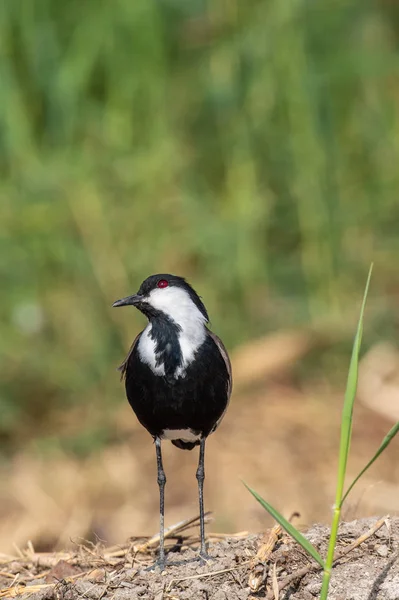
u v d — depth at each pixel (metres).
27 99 15.73
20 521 12.45
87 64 15.67
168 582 7.60
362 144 16.91
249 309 15.79
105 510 12.62
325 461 13.12
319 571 7.52
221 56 15.94
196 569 7.76
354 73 16.02
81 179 15.37
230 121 16.06
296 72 15.74
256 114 16.05
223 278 15.66
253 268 15.83
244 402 14.59
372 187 16.56
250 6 16.12
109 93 15.92
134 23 15.71
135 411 8.64
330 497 12.19
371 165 16.89
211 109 16.30
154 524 12.19
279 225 16.39
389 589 7.24
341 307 15.90
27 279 15.30
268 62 15.84
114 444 14.01
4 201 15.34
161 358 8.37
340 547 7.79
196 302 8.64
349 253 16.31
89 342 14.93
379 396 14.40
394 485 12.39
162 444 13.84
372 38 16.91
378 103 16.94
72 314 15.06
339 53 16.19
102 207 15.37
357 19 16.72
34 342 14.86
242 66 15.92
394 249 16.34
